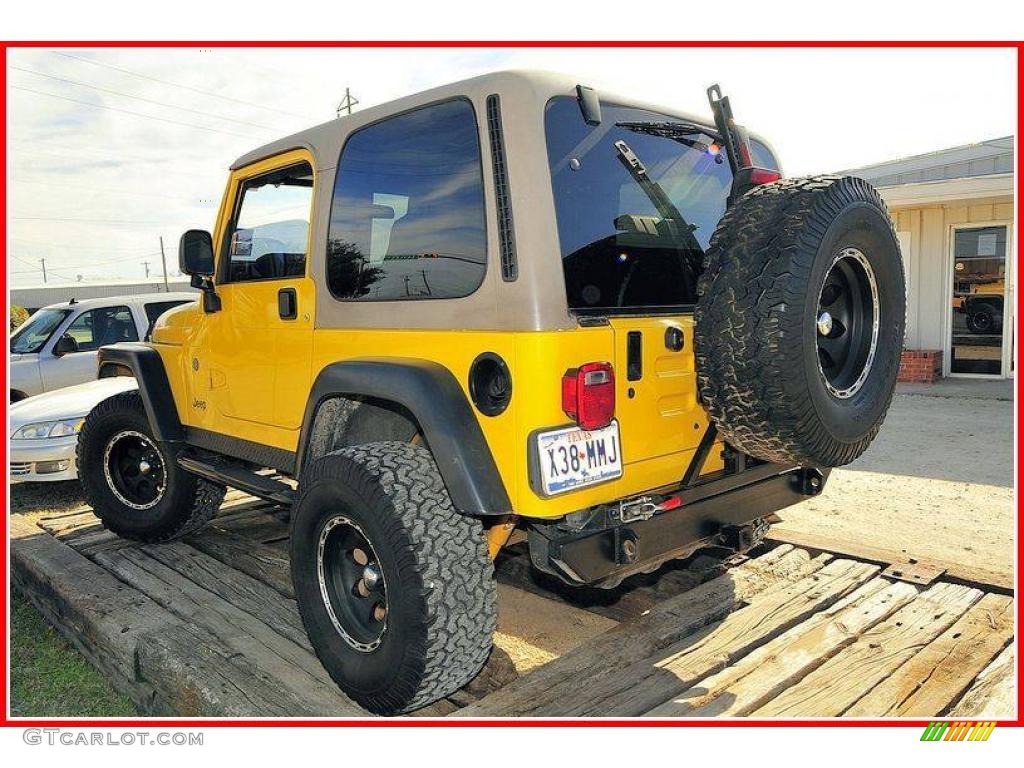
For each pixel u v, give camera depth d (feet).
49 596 13.87
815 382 8.24
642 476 8.92
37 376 27.43
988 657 9.41
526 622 11.84
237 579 13.25
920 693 8.68
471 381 8.45
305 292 10.93
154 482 15.24
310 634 9.62
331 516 9.26
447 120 9.05
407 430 10.43
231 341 12.50
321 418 10.32
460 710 8.86
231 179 12.66
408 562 8.30
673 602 11.12
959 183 34.12
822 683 8.91
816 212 8.25
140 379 14.12
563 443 8.07
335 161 10.59
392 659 8.46
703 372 8.60
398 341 9.37
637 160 9.55
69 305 29.25
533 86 8.41
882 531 15.42
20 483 21.84
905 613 10.69
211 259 12.53
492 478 8.18
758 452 8.91
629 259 9.19
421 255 9.23
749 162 10.18
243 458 12.52
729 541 10.00
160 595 12.60
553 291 8.10
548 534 8.61
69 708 10.94
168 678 10.11
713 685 8.89
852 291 9.36
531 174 8.18
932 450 23.36
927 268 38.68
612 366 8.43
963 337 38.47
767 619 10.50
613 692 8.79
